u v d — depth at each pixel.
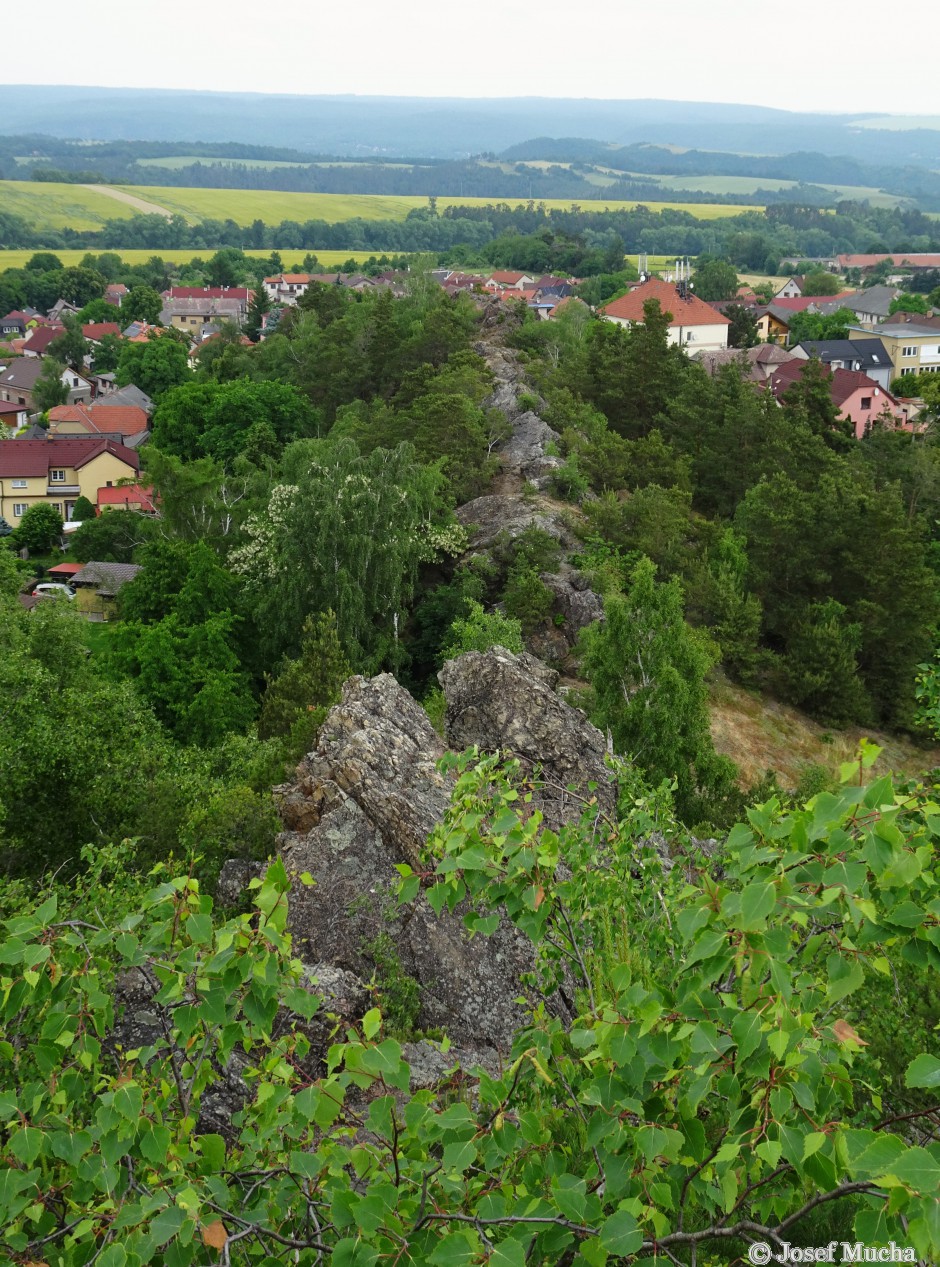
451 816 6.82
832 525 52.09
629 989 5.40
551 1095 6.37
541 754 21.52
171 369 142.38
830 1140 4.75
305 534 45.03
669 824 11.52
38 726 22.72
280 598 45.03
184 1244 5.07
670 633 29.52
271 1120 5.73
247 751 27.11
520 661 26.64
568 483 55.09
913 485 71.94
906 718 47.25
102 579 73.81
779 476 54.34
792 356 128.75
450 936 15.31
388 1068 5.24
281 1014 11.48
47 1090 5.95
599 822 11.18
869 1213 4.38
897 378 139.38
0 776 21.75
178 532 61.62
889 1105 8.92
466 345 81.06
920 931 5.05
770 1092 4.88
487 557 48.09
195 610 46.62
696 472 65.12
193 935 5.57
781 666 47.19
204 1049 6.10
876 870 4.87
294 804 19.06
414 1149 5.49
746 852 5.31
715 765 28.77
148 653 41.47
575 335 86.44
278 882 5.79
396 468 50.50
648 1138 4.93
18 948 5.70
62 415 123.69
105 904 13.66
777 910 5.36
